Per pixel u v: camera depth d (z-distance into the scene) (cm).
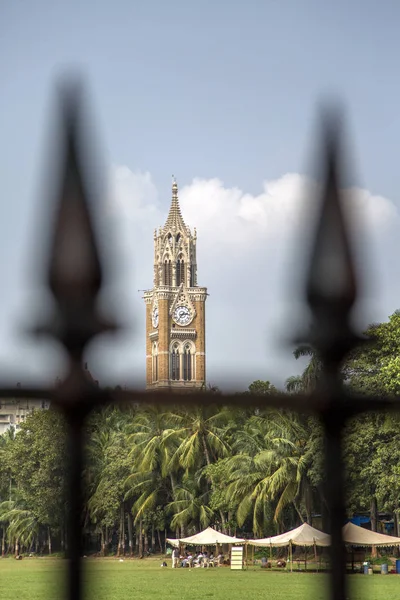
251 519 7450
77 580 284
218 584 4678
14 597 3909
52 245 291
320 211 323
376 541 5012
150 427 7962
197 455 7475
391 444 4678
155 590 4294
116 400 293
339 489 320
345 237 324
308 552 6975
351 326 323
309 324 318
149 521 8144
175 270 19575
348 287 322
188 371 19288
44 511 7681
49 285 288
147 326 19550
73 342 288
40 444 7569
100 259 293
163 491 8200
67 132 292
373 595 3619
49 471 7531
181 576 5528
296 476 5972
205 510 7769
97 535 8981
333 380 324
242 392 313
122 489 8019
